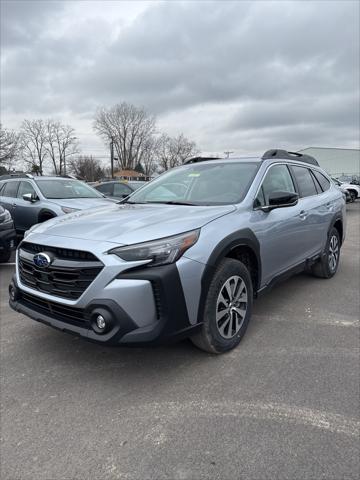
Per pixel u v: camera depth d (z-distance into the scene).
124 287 2.51
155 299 2.61
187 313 2.74
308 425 2.34
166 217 3.07
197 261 2.77
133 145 78.31
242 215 3.39
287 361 3.15
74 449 2.17
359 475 1.95
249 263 3.56
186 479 1.94
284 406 2.53
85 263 2.64
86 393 2.72
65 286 2.75
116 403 2.60
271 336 3.63
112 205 4.12
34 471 2.01
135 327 2.54
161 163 89.50
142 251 2.59
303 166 5.05
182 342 3.48
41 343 3.52
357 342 3.51
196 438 2.24
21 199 8.20
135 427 2.35
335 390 2.72
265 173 3.98
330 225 5.35
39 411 2.52
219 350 3.15
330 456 2.08
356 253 7.79
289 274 4.32
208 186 3.95
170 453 2.12
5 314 4.30
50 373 3.00
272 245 3.74
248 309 3.43
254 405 2.55
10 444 2.21
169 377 2.91
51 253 2.85
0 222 6.41
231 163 4.23
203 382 2.84
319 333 3.71
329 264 5.56
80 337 2.68
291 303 4.58
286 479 1.93
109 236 2.74
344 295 4.89
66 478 1.96
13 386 2.82
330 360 3.17
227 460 2.06
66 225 3.13
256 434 2.26
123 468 2.02
